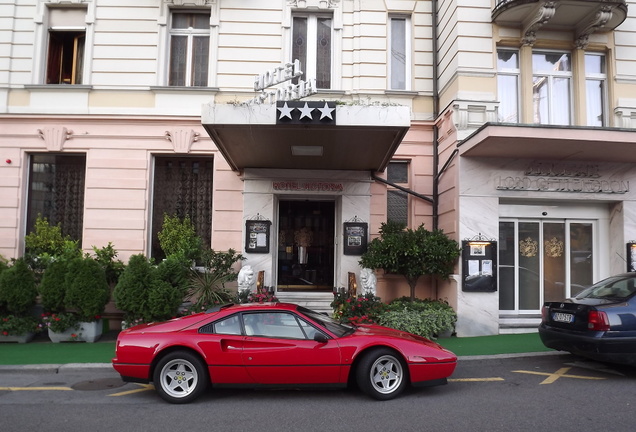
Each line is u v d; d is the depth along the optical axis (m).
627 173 10.07
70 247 10.17
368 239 10.76
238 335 5.62
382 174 11.07
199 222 11.01
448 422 4.84
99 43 11.01
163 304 8.84
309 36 11.43
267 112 7.67
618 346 6.21
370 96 11.11
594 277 10.41
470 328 9.49
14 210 10.64
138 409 5.31
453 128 9.97
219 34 11.14
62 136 10.74
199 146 10.88
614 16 9.77
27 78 10.95
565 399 5.60
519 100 10.24
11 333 8.79
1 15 11.02
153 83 10.96
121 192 10.74
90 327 8.95
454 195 9.98
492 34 9.98
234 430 4.64
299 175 10.74
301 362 5.50
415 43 11.37
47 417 5.04
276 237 11.14
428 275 10.74
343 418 4.98
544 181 9.85
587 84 10.54
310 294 10.90
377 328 6.40
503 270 10.31
